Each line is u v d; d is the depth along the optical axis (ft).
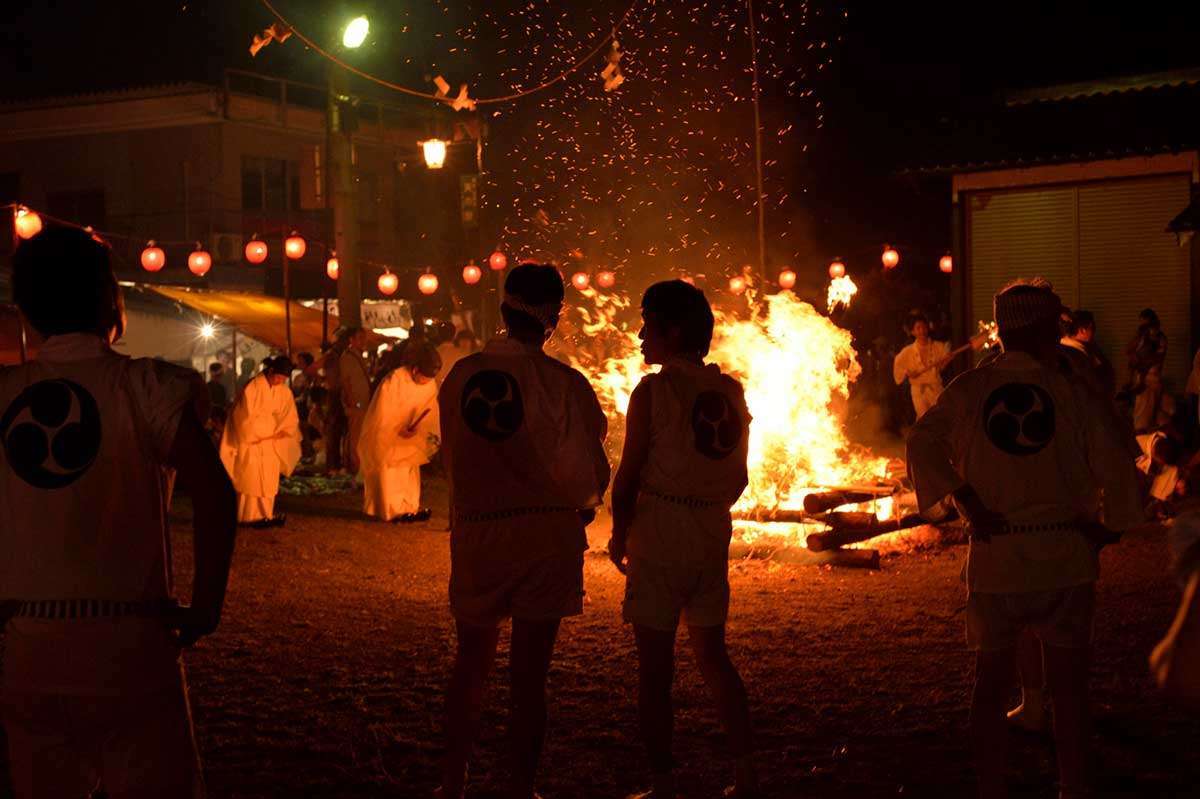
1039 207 53.36
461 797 15.01
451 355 55.31
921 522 32.04
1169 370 51.03
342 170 60.18
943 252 89.61
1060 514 13.79
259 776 16.28
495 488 14.58
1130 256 51.72
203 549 10.05
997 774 14.01
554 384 14.62
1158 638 22.76
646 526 15.33
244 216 97.66
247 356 90.94
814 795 15.37
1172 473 36.81
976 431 13.97
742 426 15.65
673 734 17.83
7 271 65.46
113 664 9.71
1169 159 50.47
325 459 58.08
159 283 91.04
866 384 74.69
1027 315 14.05
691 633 15.62
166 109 95.81
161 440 10.03
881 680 20.48
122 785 9.96
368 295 109.19
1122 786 15.42
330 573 31.53
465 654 14.98
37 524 9.76
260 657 22.68
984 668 14.06
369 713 19.04
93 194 99.30
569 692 20.11
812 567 30.81
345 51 59.26
